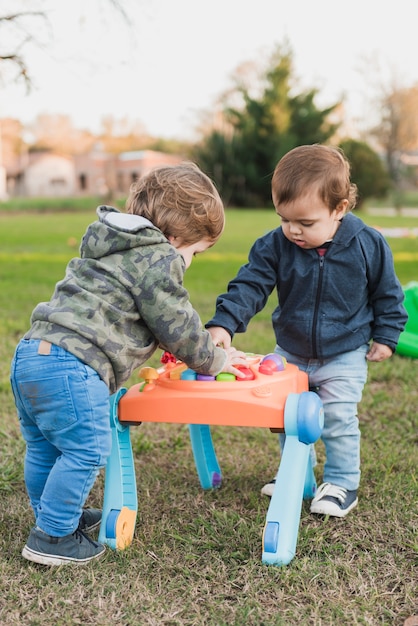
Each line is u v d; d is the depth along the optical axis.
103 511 1.95
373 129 32.53
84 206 26.17
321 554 1.89
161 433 2.92
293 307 2.25
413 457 2.59
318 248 2.19
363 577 1.76
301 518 2.13
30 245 11.42
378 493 2.27
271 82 26.72
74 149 51.53
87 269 1.83
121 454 1.99
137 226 1.83
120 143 52.09
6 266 8.52
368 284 2.26
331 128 26.98
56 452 1.95
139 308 1.82
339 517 2.12
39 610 1.61
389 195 26.47
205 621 1.56
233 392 1.87
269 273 2.26
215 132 26.41
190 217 1.94
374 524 2.06
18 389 1.83
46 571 1.80
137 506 2.12
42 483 1.95
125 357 1.82
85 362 1.75
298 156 2.08
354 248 2.18
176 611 1.60
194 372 1.96
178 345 1.83
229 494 2.32
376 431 2.89
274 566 1.79
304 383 2.09
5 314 5.28
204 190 1.99
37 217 21.41
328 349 2.23
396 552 1.89
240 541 1.94
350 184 2.14
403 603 1.64
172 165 2.11
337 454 2.21
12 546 1.93
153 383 1.98
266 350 4.05
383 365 3.84
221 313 2.19
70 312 1.78
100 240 1.84
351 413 2.21
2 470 2.45
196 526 2.04
